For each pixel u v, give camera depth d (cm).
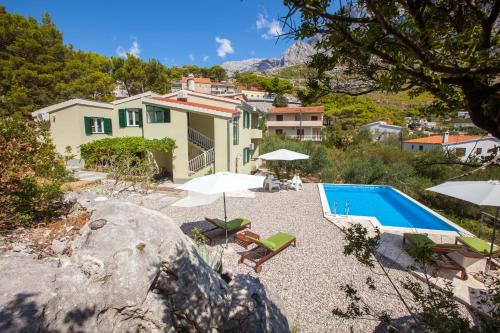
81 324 330
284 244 872
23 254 423
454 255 762
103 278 384
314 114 5131
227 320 490
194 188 863
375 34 178
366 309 373
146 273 406
